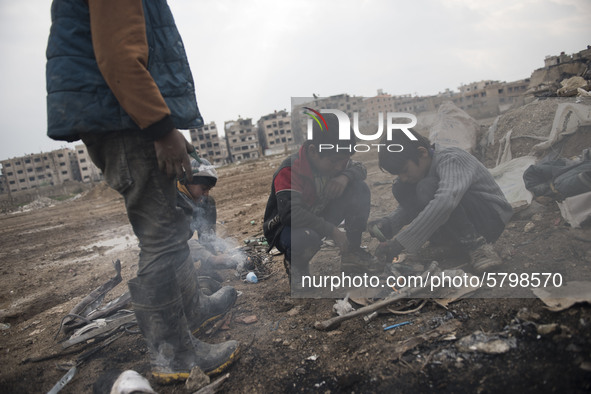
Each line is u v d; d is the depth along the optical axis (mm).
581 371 1277
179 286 1760
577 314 1541
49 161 86750
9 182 86875
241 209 7516
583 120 2781
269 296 2482
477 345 1531
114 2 1287
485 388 1333
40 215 20953
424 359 1549
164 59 1566
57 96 1347
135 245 6109
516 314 1653
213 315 2119
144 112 1354
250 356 1825
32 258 6844
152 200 1567
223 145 101625
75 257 6148
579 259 1909
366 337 1796
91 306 2520
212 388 1610
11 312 3473
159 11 1563
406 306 1961
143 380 1553
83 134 1462
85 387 1789
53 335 2521
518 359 1419
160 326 1616
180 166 1517
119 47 1289
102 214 14242
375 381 1499
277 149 84062
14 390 1886
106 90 1403
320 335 1892
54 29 1374
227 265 3010
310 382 1577
